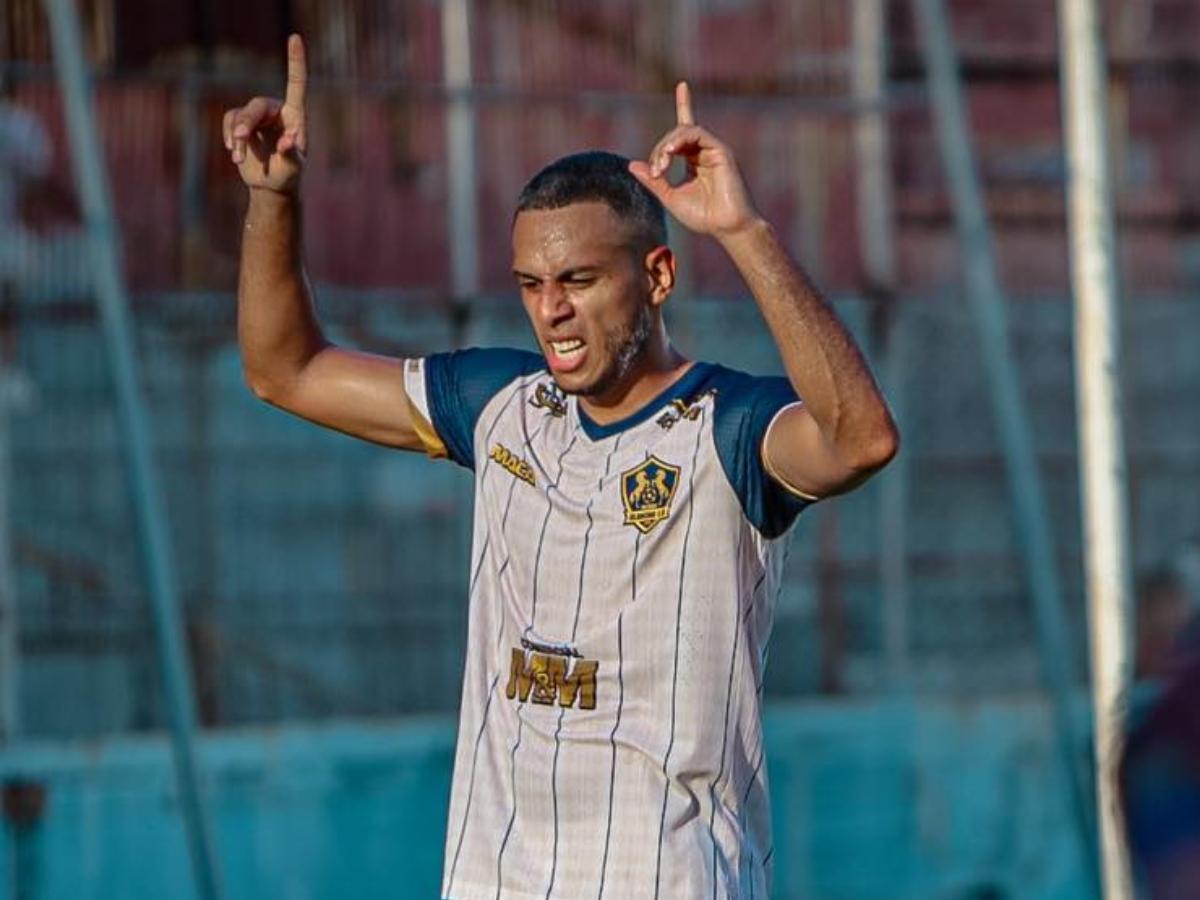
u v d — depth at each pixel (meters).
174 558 35.41
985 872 37.28
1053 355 39.50
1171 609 31.34
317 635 36.03
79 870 33.78
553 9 37.78
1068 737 34.50
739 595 14.47
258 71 36.47
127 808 34.12
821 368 13.30
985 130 40.59
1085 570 38.88
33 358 34.75
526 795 14.76
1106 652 23.45
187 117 35.88
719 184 13.35
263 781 34.84
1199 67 40.44
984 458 38.81
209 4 36.25
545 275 14.18
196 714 35.19
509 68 37.56
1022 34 40.81
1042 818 37.53
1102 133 24.47
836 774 37.12
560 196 14.21
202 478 35.66
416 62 37.31
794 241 38.50
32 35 35.09
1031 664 38.72
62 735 34.47
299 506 36.09
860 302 38.53
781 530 14.52
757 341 37.88
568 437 14.91
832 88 38.75
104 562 34.84
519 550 14.85
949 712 37.75
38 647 34.56
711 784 14.55
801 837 36.88
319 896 34.84
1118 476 23.78
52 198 34.94
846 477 13.66
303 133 15.21
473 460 15.57
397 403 15.71
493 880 14.77
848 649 38.28
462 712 15.23
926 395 38.78
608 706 14.58
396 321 36.72
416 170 37.03
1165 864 7.34
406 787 35.50
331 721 35.81
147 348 35.50
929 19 36.31
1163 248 39.78
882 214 38.69
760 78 38.50
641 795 14.48
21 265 34.78
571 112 37.56
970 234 36.00
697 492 14.37
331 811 35.09
